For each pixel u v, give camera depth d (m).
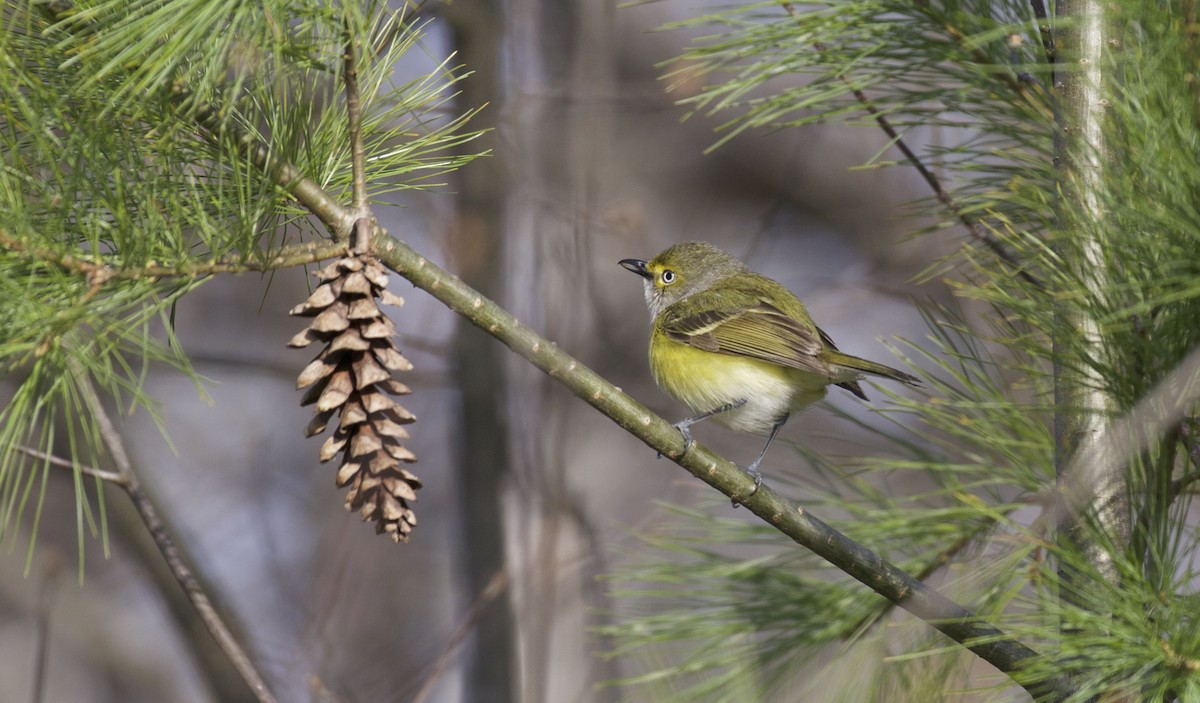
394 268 5.98
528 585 12.64
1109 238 5.35
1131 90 5.42
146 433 19.69
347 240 5.79
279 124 5.76
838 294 19.83
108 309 5.22
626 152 21.98
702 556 7.77
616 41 15.97
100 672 19.09
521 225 14.30
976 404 6.52
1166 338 5.45
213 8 4.81
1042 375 6.31
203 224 5.42
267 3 4.96
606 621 13.25
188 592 7.80
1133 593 5.23
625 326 17.12
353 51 5.53
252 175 5.68
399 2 6.76
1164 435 5.59
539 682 12.20
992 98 7.55
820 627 7.45
